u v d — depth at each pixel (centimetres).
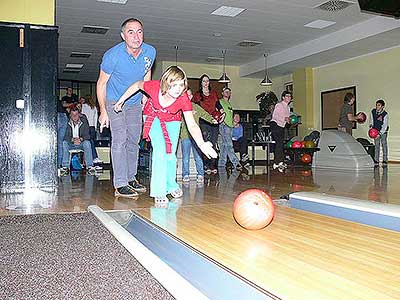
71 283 146
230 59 1255
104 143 1063
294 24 909
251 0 757
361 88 1078
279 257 179
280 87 1366
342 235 218
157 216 273
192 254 187
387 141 1013
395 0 514
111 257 180
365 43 948
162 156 328
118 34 970
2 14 455
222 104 766
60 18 848
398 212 233
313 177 584
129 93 330
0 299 130
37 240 212
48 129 452
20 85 445
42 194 401
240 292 143
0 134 438
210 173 680
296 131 1241
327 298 131
